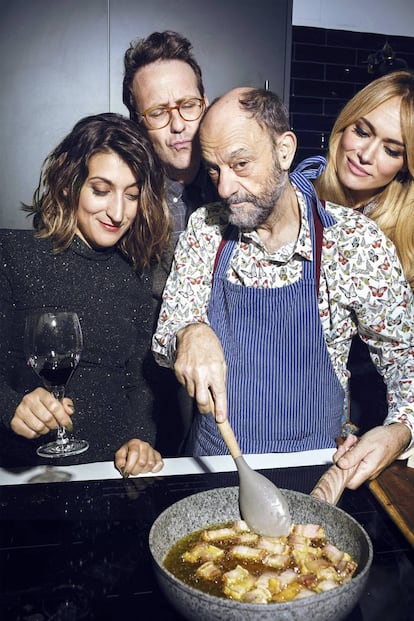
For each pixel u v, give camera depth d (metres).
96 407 1.67
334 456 1.14
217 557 0.86
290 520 0.91
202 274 1.48
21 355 1.62
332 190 2.02
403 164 1.88
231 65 2.41
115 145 1.65
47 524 0.98
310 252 1.37
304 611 0.68
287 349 1.43
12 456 1.64
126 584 0.84
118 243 1.71
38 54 2.27
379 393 2.03
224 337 1.45
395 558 0.90
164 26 2.29
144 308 1.75
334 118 3.07
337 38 2.99
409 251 1.89
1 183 2.32
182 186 2.08
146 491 1.10
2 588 0.83
